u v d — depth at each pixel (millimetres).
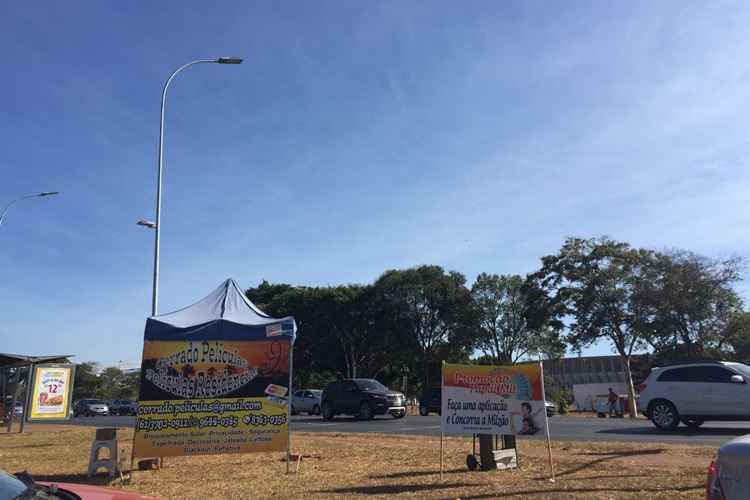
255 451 11281
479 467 10727
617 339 39219
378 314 54844
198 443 11234
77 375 93500
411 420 26906
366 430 20797
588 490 8328
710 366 16625
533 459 11633
